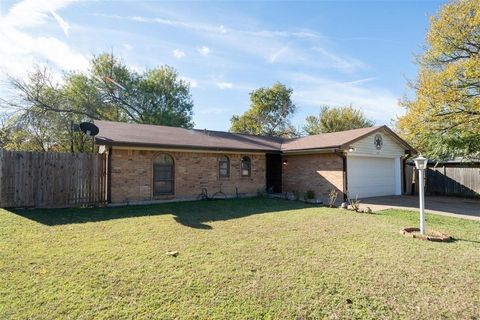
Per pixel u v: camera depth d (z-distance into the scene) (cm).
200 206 1077
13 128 1916
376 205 1180
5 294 349
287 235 645
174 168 1260
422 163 665
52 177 995
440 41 1530
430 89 1491
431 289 375
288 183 1603
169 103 2992
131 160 1148
